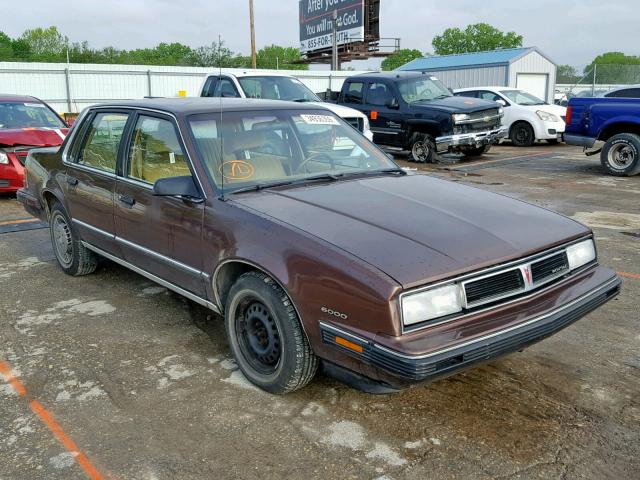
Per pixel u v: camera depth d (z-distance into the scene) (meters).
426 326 2.74
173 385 3.54
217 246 3.48
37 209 5.73
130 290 5.19
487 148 14.36
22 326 4.43
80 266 5.36
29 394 3.45
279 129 4.23
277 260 3.10
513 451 2.87
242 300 3.43
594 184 10.35
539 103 17.70
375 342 2.70
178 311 4.71
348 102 14.69
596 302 3.26
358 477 2.70
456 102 13.50
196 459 2.84
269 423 3.13
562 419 3.14
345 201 3.53
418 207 3.46
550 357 3.86
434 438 2.98
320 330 2.94
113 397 3.41
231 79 11.83
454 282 2.81
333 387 3.50
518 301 2.99
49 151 5.59
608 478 2.67
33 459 2.85
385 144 14.16
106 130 4.71
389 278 2.70
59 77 27.31
